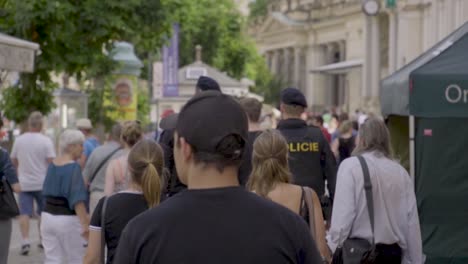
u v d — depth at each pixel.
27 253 13.23
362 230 6.54
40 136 13.37
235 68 62.28
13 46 12.26
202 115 3.20
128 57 24.25
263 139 6.24
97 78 22.75
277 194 6.18
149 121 35.53
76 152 9.13
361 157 6.61
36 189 13.31
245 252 3.11
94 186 10.42
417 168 9.20
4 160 9.11
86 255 5.98
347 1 88.88
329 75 98.12
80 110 19.83
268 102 84.38
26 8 18.42
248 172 7.47
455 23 35.66
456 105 8.77
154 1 20.61
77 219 9.15
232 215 3.16
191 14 54.38
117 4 19.70
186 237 3.10
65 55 19.69
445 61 8.95
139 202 5.91
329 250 6.61
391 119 11.30
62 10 18.75
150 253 3.10
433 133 9.15
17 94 19.89
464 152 9.11
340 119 22.00
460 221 9.11
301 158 8.62
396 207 6.55
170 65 31.39
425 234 9.11
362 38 78.38
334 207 6.56
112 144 10.52
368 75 69.56
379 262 6.55
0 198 9.06
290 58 104.75
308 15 100.75
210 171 3.21
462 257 9.05
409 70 9.20
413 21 61.28
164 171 6.30
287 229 3.18
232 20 62.12
